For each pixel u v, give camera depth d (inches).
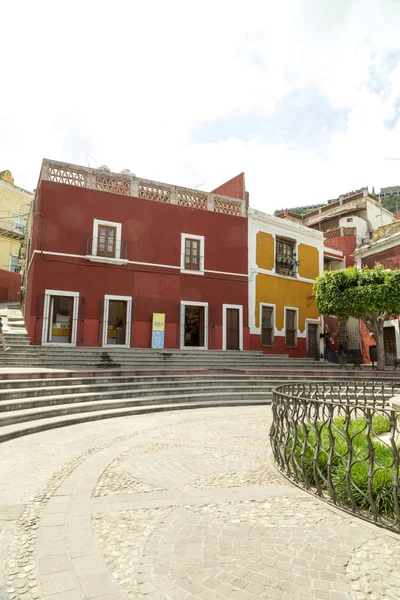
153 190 699.4
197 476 182.9
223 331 719.1
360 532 127.3
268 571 105.1
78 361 512.4
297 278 844.0
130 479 177.8
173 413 354.0
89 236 628.1
